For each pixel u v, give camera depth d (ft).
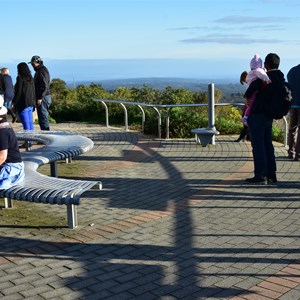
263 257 14.57
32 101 35.27
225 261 14.32
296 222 17.92
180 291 12.40
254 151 23.63
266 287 12.49
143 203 20.90
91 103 67.26
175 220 18.42
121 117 60.44
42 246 15.81
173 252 15.14
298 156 29.63
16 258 14.83
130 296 12.17
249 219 18.38
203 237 16.46
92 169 28.40
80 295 12.25
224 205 20.35
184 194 22.30
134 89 90.94
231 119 46.91
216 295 12.11
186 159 31.04
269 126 23.57
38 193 16.66
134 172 27.40
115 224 17.99
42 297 12.16
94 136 42.45
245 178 25.22
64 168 28.73
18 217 18.97
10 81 43.39
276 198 21.27
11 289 12.64
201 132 34.96
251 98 23.04
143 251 15.26
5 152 17.22
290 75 28.48
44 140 28.96
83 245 15.88
